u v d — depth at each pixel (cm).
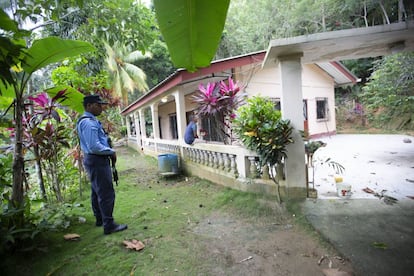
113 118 1216
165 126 1148
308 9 1120
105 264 210
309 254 207
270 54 309
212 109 480
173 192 430
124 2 302
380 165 446
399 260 184
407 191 314
